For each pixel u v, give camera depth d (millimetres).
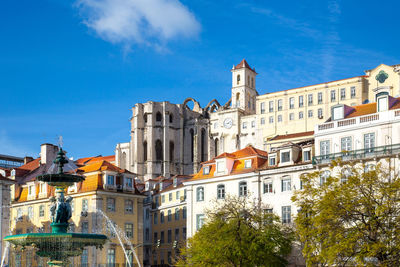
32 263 89438
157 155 183625
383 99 74250
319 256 51531
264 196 81250
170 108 186375
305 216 56125
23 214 106438
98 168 98750
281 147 81688
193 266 65188
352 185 52312
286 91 151125
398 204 51812
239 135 164625
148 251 119750
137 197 100125
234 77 174375
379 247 46969
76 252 49000
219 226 63750
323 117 143375
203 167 90562
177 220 110562
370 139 73125
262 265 61656
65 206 49844
